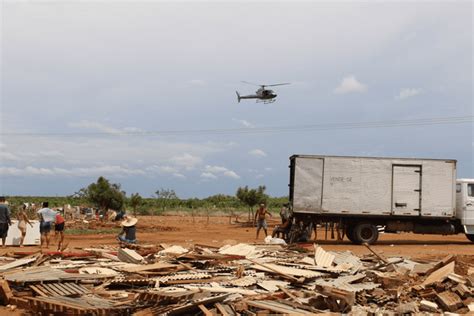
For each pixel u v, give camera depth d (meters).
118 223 45.06
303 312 10.08
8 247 24.41
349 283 13.71
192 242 27.81
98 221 46.72
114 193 51.62
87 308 9.79
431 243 29.95
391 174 28.31
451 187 28.41
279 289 12.57
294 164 28.36
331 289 11.53
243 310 10.36
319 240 30.69
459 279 13.19
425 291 12.71
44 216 22.47
